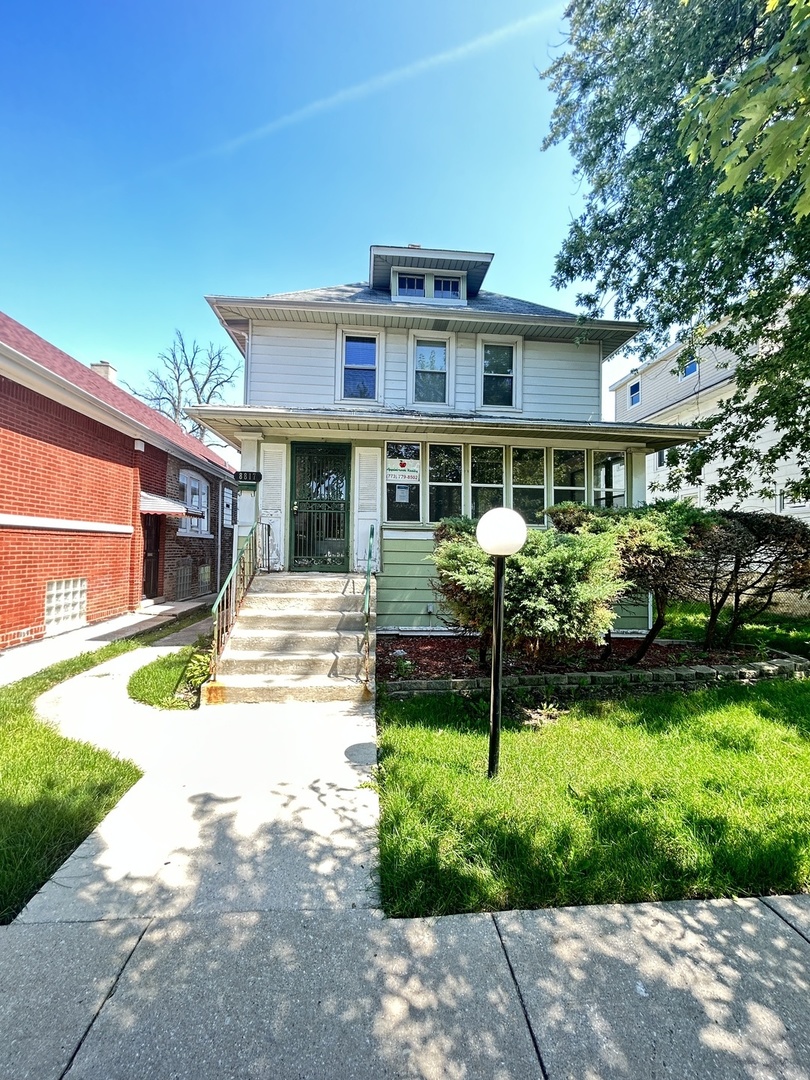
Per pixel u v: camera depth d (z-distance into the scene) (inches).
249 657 200.1
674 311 347.3
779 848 94.4
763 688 195.9
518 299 461.4
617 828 100.8
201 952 71.2
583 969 69.1
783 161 98.5
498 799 111.3
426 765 128.7
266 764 132.3
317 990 65.2
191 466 524.4
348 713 170.6
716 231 273.0
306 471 333.1
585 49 344.8
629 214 332.5
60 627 306.0
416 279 411.2
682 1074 55.1
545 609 154.9
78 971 67.7
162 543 461.4
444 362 381.1
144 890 84.2
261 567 315.6
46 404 290.7
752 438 411.2
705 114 102.7
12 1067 54.8
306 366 363.9
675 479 428.5
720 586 245.9
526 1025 60.7
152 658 252.2
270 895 83.4
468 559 174.7
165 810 109.6
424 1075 54.7
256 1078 54.1
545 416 387.9
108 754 136.4
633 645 274.5
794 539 224.5
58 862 91.7
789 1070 55.4
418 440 333.1
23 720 160.1
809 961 71.1
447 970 68.7
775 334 343.6
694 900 84.0
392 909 80.3
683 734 152.5
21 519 269.1
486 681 191.8
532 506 344.5
